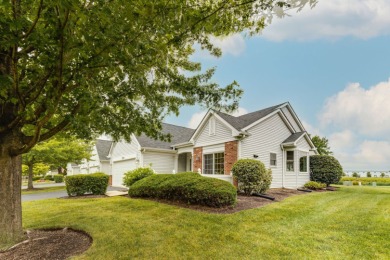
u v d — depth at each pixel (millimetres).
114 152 20359
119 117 4570
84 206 7922
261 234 4797
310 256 3775
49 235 5055
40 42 2650
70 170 31516
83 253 3965
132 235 4773
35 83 3607
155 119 4969
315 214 6465
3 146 3969
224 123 12500
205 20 3213
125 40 2859
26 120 3986
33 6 2686
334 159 14859
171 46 3893
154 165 16094
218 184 7477
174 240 4496
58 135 5242
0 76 2557
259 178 9906
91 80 3467
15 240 4336
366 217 6086
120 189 16031
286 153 14219
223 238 4590
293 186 13688
